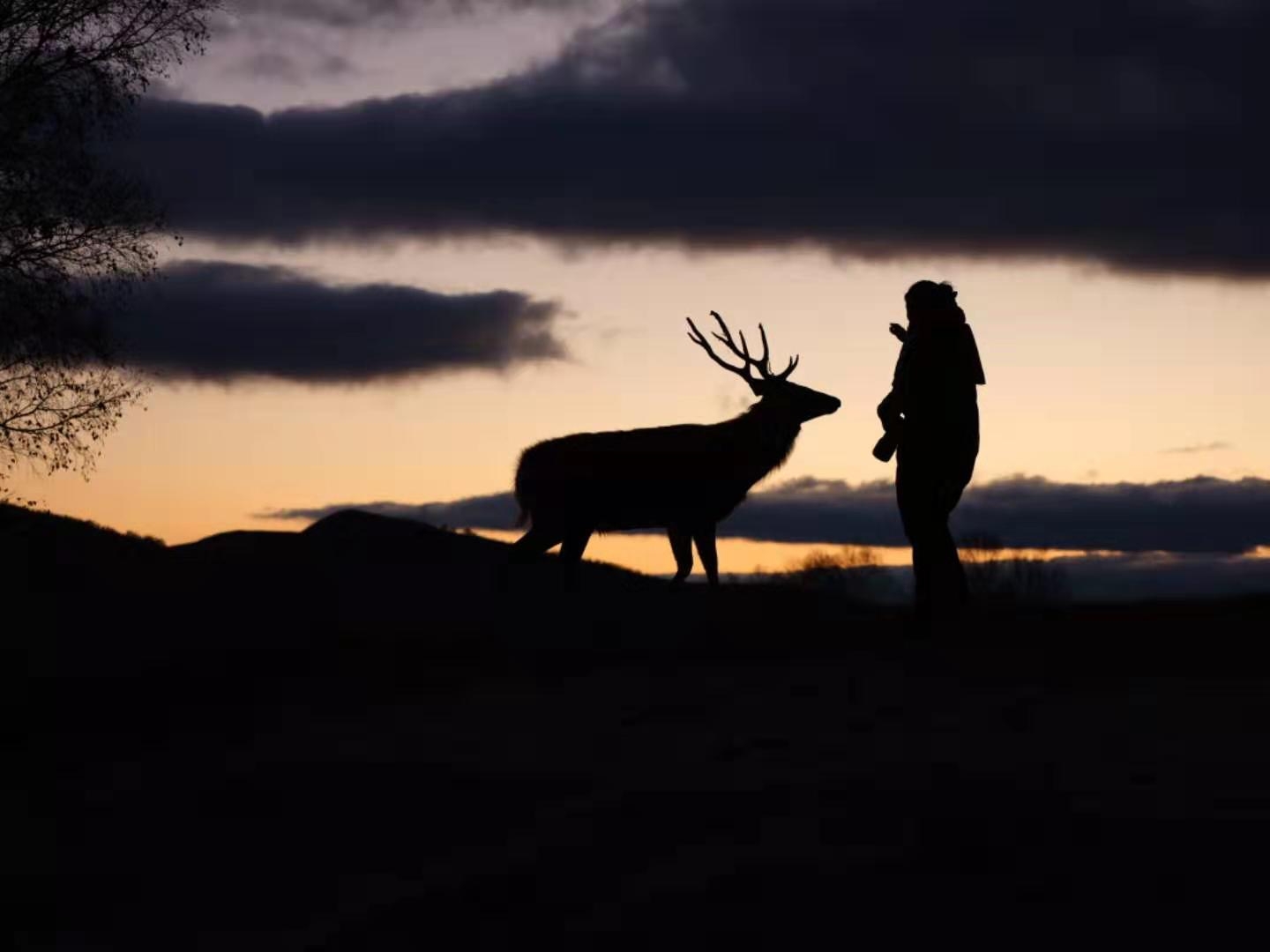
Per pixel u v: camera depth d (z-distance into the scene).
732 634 13.05
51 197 22.30
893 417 11.66
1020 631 11.35
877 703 9.12
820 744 8.08
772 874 5.89
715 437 17.69
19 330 22.17
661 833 6.64
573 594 15.82
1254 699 8.17
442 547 18.48
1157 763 6.89
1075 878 5.48
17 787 9.25
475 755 8.81
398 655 13.09
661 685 10.58
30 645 13.95
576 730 9.27
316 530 19.05
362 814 7.79
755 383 18.09
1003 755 7.39
